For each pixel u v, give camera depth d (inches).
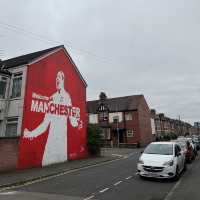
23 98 691.4
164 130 2778.1
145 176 486.3
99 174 568.7
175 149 533.0
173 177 480.1
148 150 538.3
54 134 783.7
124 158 940.6
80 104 943.7
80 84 957.8
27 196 371.6
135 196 366.6
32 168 663.8
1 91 729.0
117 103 1963.6
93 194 381.4
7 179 496.4
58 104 818.8
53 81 805.9
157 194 377.1
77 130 906.1
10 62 860.0
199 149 1293.1
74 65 920.9
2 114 722.8
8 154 617.3
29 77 714.8
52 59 810.2
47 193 390.3
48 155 746.2
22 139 663.8
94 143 973.2
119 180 490.9
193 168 655.8
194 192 386.9
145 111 2028.8
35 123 713.0
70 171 628.4
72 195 376.2
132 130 1819.6
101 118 1956.2
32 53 927.7
